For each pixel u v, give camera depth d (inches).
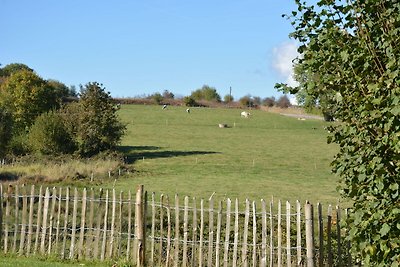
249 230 538.6
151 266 517.0
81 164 1583.4
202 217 514.0
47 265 508.7
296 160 2154.3
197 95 6215.6
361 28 249.0
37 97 2513.5
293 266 476.1
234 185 1446.9
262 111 5012.3
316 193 1327.5
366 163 238.5
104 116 1914.4
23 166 1563.7
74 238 548.4
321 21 261.6
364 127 238.2
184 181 1497.3
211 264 498.6
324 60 254.1
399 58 226.5
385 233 225.0
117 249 537.0
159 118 4084.6
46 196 567.8
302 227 510.3
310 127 3774.6
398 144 215.0
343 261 460.4
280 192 1333.7
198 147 2586.1
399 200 226.7
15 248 568.1
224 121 4084.6
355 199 255.8
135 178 1519.4
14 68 4923.7
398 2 241.0
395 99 217.6
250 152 2416.3
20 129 2354.8
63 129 1862.7
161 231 527.2
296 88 268.8
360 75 240.2
